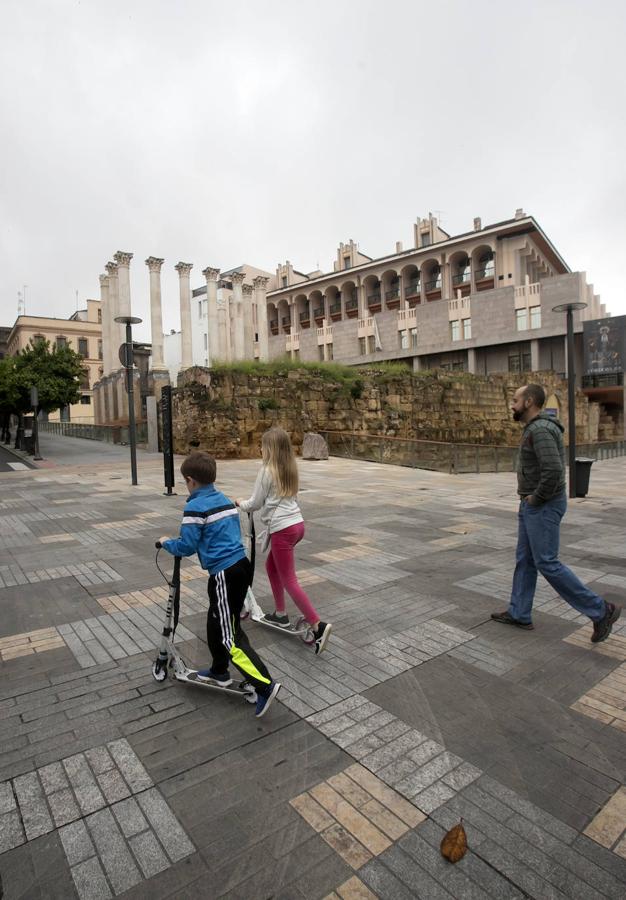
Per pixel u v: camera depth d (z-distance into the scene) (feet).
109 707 10.10
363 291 182.29
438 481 47.55
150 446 77.41
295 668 11.59
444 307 137.49
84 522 28.04
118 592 16.75
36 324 193.06
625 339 114.42
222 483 43.47
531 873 6.40
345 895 6.12
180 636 13.37
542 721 9.59
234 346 146.92
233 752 8.74
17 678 11.24
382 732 9.26
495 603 15.60
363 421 78.59
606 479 52.60
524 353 128.26
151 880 6.34
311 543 23.08
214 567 9.97
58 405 80.43
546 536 12.60
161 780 8.07
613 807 7.48
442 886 6.24
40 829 7.12
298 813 7.39
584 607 12.60
